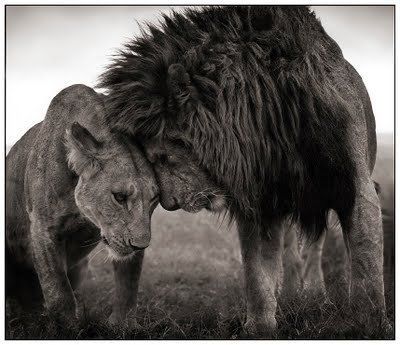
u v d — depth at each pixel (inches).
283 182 414.9
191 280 634.8
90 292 575.8
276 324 423.8
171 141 396.2
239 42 403.5
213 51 398.9
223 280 604.7
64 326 425.1
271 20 410.3
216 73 395.2
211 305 506.3
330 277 567.5
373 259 395.5
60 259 431.2
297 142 403.5
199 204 399.2
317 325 413.4
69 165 416.8
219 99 390.6
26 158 466.6
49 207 425.7
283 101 403.9
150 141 401.7
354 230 399.5
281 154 406.9
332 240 632.4
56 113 434.9
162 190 403.9
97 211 406.6
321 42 417.4
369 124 446.3
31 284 496.4
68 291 430.6
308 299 456.1
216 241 780.6
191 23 414.0
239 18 408.8
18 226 478.0
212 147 390.9
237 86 397.1
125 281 450.9
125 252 404.2
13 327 464.1
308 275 549.0
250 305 425.1
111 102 406.6
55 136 427.8
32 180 432.1
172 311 495.2
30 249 476.4
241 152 398.9
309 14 421.1
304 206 416.5
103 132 412.2
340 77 412.2
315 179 407.2
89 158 406.9
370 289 394.6
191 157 395.5
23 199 468.4
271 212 428.5
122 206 402.6
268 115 402.9
